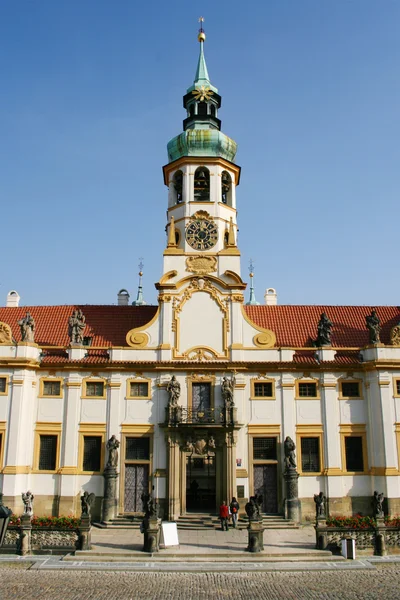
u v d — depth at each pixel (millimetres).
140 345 45375
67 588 26188
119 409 43750
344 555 32281
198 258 47062
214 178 49625
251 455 42938
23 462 42344
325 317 46062
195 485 49688
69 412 43594
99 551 32562
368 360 44000
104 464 42750
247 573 29500
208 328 45562
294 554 32250
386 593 25578
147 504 33594
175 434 42500
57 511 41906
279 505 41938
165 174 52312
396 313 51438
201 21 55906
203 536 36906
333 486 42125
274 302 57250
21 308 52219
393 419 42531
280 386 44312
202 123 52531
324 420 43562
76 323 45781
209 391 44375
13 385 43094
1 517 13531
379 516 34031
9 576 28422
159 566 30375
